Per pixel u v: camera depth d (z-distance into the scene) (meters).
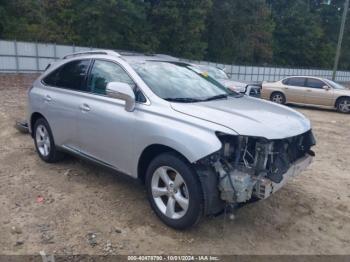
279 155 3.75
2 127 8.05
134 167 4.15
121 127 4.17
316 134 10.05
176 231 3.87
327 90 16.03
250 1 45.78
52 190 4.75
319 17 65.12
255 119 3.78
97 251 3.49
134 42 36.94
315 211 4.64
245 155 3.62
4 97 13.77
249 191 3.46
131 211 4.25
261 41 51.59
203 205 3.55
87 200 4.50
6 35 32.16
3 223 3.91
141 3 37.50
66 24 35.47
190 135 3.53
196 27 38.91
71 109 4.90
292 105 17.86
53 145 5.48
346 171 6.45
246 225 4.11
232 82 13.14
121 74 4.46
